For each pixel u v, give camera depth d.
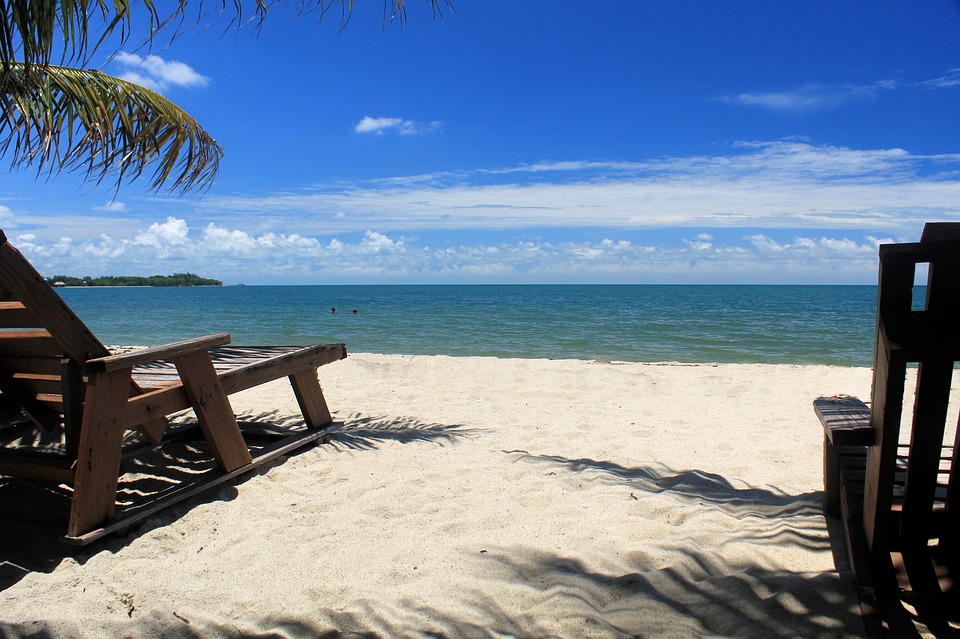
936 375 2.06
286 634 2.28
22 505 3.52
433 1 3.22
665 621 2.29
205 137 5.01
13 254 2.63
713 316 30.84
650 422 5.54
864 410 2.88
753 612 2.31
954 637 2.08
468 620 2.35
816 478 3.97
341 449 4.48
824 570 2.63
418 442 4.75
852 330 21.00
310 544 3.00
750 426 5.40
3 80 3.12
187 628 2.32
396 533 3.12
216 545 3.01
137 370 4.14
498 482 3.83
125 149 4.30
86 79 4.13
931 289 2.00
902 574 2.33
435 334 20.64
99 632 2.30
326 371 8.91
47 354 3.20
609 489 3.69
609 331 21.05
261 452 4.06
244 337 20.75
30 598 2.51
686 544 2.92
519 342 17.59
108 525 3.00
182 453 4.41
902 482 2.69
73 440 3.12
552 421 5.59
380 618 2.37
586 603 2.42
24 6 2.82
